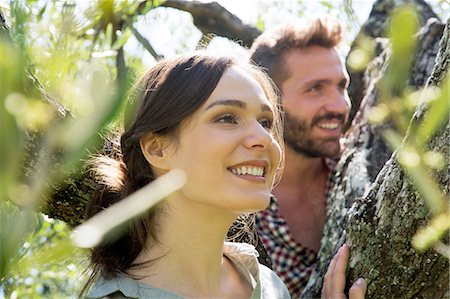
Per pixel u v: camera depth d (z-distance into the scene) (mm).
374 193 1882
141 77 1698
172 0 3383
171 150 1641
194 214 1630
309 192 2725
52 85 1007
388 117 2566
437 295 1806
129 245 1696
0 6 1629
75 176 1799
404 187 1764
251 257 1841
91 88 716
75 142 704
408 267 1798
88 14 1026
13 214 867
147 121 1657
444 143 1624
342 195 2561
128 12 1944
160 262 1668
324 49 2828
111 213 672
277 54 2818
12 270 780
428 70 2684
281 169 2033
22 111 735
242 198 1569
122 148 1745
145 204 688
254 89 1649
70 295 2076
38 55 1068
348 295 1902
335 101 2766
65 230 2131
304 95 2768
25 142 1578
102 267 1676
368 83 3057
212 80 1625
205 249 1666
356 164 2611
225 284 1764
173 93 1632
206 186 1591
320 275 2180
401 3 3033
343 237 2041
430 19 2801
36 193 775
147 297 1623
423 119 1644
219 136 1581
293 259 2529
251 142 1577
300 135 2734
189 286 1669
